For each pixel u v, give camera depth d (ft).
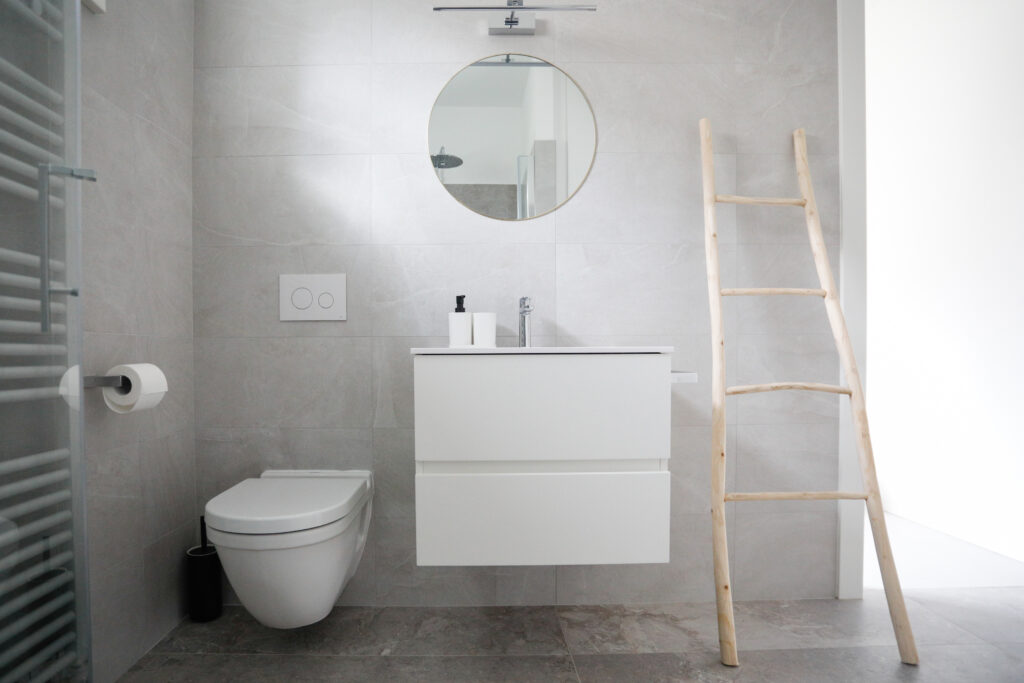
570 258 6.23
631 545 4.85
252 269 6.16
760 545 6.30
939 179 8.69
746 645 5.35
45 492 3.39
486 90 6.24
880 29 9.77
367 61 6.21
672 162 6.27
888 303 9.71
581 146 6.24
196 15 6.17
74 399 3.59
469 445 4.81
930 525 8.88
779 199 5.95
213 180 6.15
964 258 8.29
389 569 6.19
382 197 6.19
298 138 6.19
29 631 3.28
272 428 6.17
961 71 8.29
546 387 4.82
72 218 3.55
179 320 5.88
